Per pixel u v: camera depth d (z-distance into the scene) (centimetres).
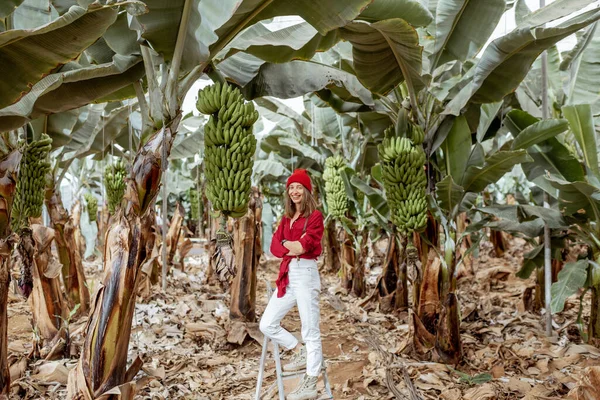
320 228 331
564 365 420
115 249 276
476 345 492
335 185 688
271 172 938
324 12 289
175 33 272
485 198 1073
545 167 476
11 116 310
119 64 327
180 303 650
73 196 1055
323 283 865
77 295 582
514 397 363
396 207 433
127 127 727
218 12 254
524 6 504
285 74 437
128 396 277
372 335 483
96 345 273
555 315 596
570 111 423
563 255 707
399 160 418
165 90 287
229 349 496
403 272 612
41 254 438
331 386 392
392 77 427
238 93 313
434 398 363
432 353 441
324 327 586
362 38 367
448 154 459
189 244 932
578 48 534
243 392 379
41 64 254
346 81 455
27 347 479
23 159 351
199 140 847
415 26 369
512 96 559
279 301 333
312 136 820
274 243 338
